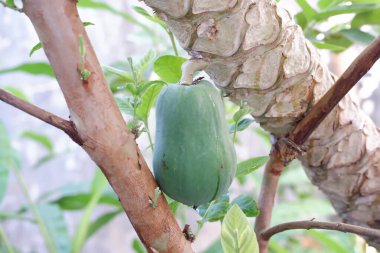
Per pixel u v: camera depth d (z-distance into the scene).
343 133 1.00
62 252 1.95
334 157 1.02
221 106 0.83
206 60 0.86
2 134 2.00
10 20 2.96
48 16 0.68
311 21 1.22
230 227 0.83
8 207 3.11
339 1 1.23
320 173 1.05
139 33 1.68
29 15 0.69
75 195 2.04
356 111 1.02
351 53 2.37
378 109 3.13
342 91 0.90
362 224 1.08
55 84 3.11
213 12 0.83
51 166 3.20
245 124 1.00
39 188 3.19
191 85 0.83
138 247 1.88
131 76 1.09
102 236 3.33
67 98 0.71
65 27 0.69
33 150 3.17
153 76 1.42
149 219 0.77
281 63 0.89
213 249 1.65
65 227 2.04
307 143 1.01
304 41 0.92
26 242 3.13
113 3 2.88
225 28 0.84
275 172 1.02
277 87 0.92
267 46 0.88
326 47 1.15
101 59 2.89
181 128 0.80
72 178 3.23
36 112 0.71
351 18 1.25
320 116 0.93
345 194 1.06
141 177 0.76
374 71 2.76
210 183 0.80
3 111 3.11
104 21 2.89
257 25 0.86
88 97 0.71
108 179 0.75
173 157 0.80
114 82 1.17
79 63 0.70
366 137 1.02
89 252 3.32
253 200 1.00
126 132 0.74
